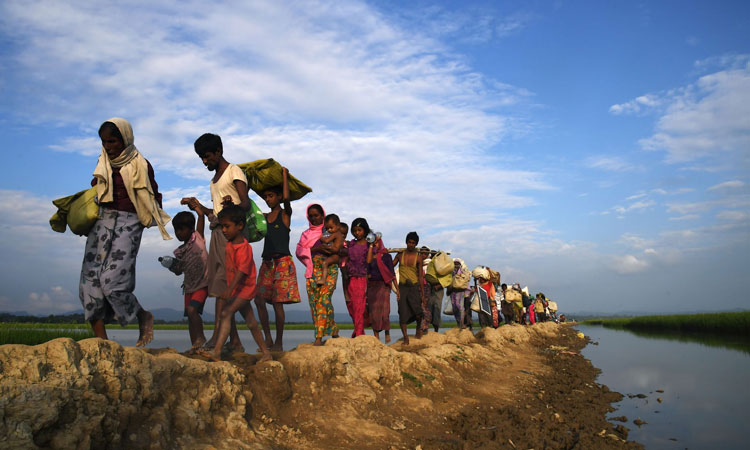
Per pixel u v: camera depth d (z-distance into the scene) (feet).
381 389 19.74
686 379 33.06
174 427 11.69
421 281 31.96
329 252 22.09
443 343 33.83
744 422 21.12
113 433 10.22
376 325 30.19
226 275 16.71
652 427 20.27
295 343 46.78
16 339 32.12
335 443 14.52
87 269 15.37
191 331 17.61
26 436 8.70
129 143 15.96
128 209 15.94
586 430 19.21
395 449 14.94
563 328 97.66
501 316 63.00
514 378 30.48
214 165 18.66
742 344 63.05
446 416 19.69
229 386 13.75
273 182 21.52
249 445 12.62
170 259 17.57
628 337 82.94
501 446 16.03
